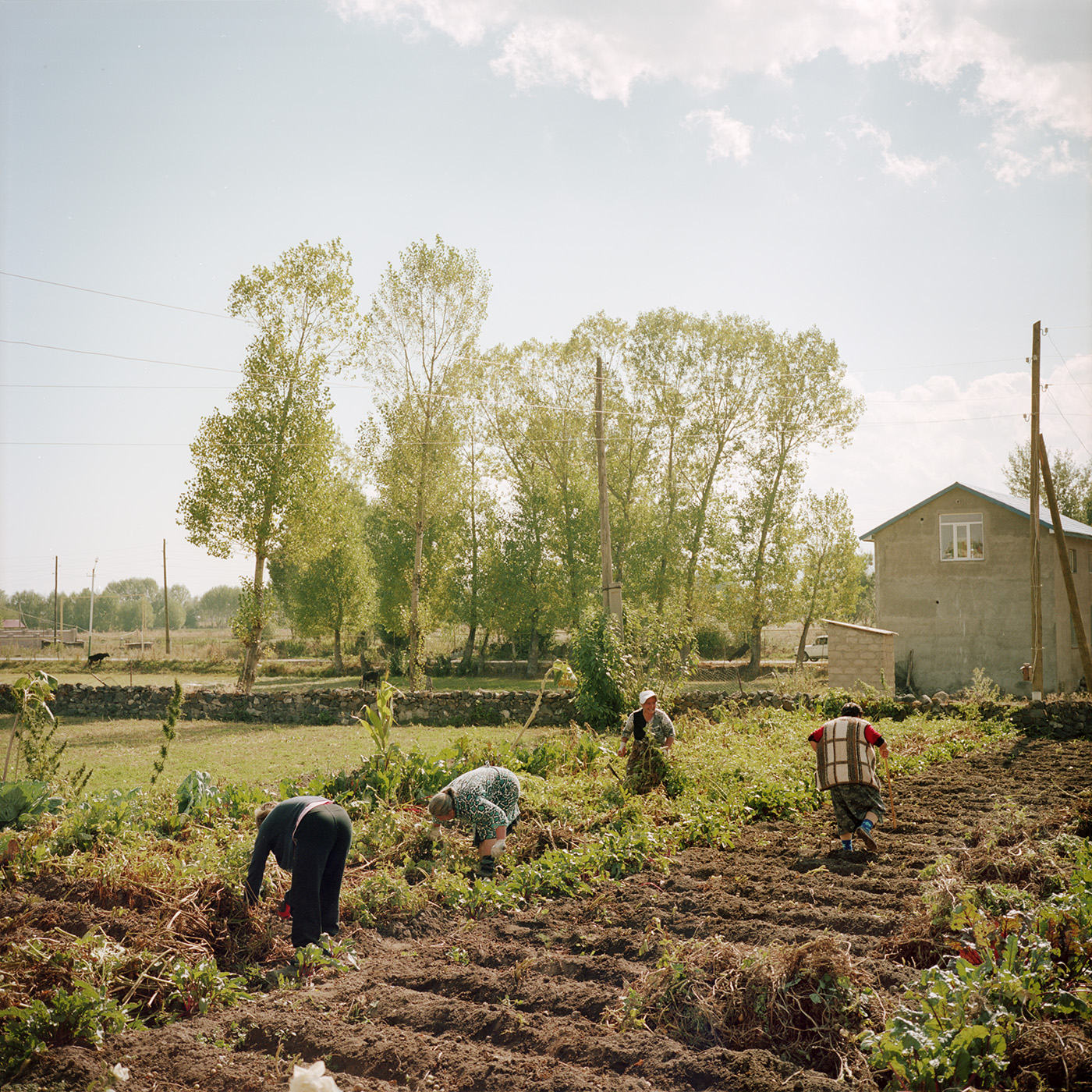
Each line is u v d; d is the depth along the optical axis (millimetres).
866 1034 3811
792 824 8711
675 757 10375
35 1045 3994
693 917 5742
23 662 40312
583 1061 3955
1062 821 7895
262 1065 3982
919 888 6277
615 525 38750
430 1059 3943
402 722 19281
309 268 26438
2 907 5703
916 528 28625
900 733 13875
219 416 26500
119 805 7352
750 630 38938
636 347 39406
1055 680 26344
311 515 26734
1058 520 19766
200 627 125562
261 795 8555
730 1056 3867
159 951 5043
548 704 18953
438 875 6695
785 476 39125
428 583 39375
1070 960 4293
